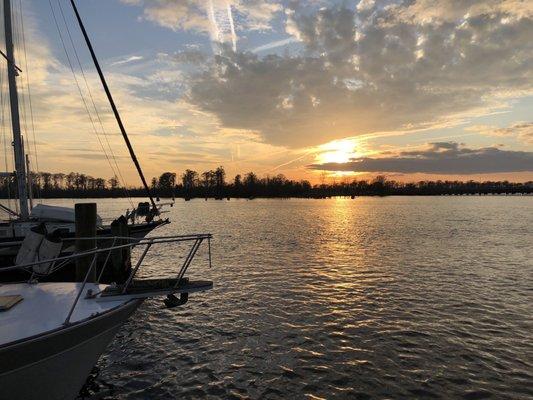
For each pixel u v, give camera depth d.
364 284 18.16
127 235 15.80
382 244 32.38
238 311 14.15
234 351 10.83
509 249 29.48
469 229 45.66
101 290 7.98
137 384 9.16
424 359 10.24
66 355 6.15
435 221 59.19
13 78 16.58
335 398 8.47
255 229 46.59
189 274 20.62
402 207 118.75
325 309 14.31
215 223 56.78
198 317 13.52
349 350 10.80
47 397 6.29
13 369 5.42
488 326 12.60
